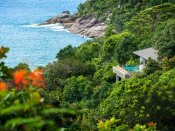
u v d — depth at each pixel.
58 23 162.75
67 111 6.35
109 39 77.94
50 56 110.31
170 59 53.91
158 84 37.31
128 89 37.38
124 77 61.91
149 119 35.00
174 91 36.53
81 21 153.88
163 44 60.34
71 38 139.75
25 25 165.75
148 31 90.31
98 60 78.44
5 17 189.38
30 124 5.62
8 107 6.01
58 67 67.50
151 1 116.75
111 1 153.50
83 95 56.97
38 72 6.33
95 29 145.12
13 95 6.36
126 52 72.56
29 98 6.27
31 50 117.31
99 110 38.75
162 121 35.38
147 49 66.94
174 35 60.44
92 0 163.12
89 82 59.81
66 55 86.50
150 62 54.00
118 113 36.00
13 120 5.61
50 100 41.16
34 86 6.31
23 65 7.81
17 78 6.22
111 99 39.50
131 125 34.97
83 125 36.09
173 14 93.81
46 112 6.16
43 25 163.38
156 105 35.47
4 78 7.54
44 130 5.84
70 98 57.50
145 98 35.81
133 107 35.56
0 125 6.19
